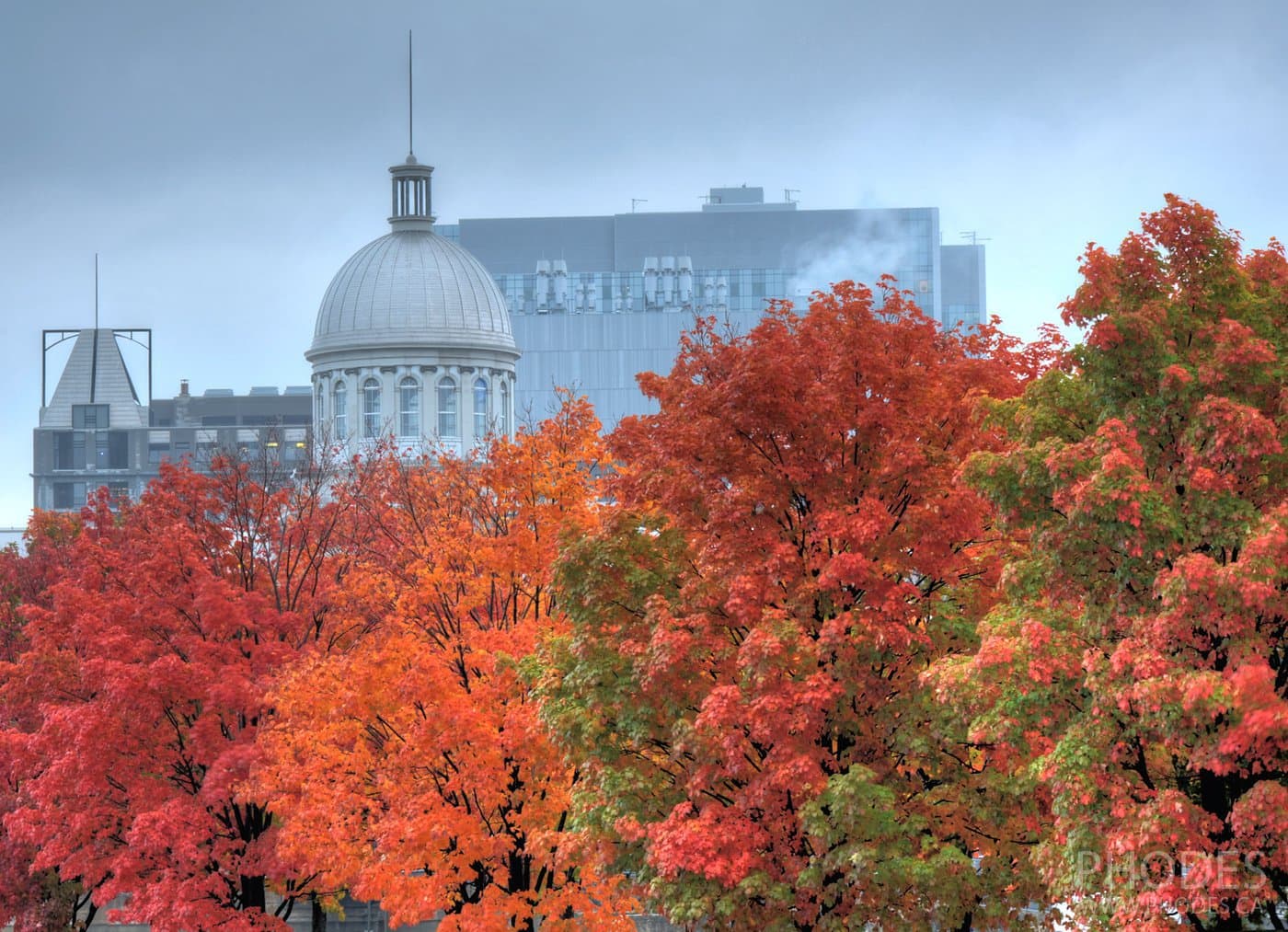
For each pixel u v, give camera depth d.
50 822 165.00
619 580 115.69
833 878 108.62
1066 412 99.12
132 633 168.12
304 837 138.12
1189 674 83.38
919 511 106.62
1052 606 97.50
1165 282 98.94
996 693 93.38
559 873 134.50
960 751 110.06
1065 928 112.94
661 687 109.06
